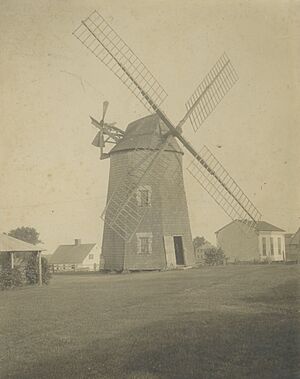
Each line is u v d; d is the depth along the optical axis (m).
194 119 11.18
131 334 9.24
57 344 9.11
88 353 9.05
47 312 9.59
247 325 9.47
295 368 9.02
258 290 10.00
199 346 9.16
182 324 9.48
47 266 10.55
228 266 10.91
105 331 9.36
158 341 9.18
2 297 9.77
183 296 9.95
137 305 9.59
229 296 9.77
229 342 9.19
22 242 10.45
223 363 8.94
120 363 8.92
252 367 8.93
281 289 9.93
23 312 9.56
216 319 9.45
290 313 9.58
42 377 8.81
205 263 11.12
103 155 10.95
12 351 9.09
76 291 9.79
